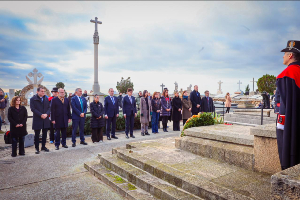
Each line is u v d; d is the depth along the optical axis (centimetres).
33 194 335
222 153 370
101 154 526
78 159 524
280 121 230
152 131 892
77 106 664
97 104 712
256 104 2009
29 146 669
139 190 322
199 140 430
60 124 621
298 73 219
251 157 325
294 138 213
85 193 338
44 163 492
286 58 238
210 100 999
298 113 215
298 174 174
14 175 417
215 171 324
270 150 301
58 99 626
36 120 569
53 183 379
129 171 365
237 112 975
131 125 795
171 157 402
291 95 217
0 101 1121
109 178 373
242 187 261
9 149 621
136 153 433
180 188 293
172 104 948
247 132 405
